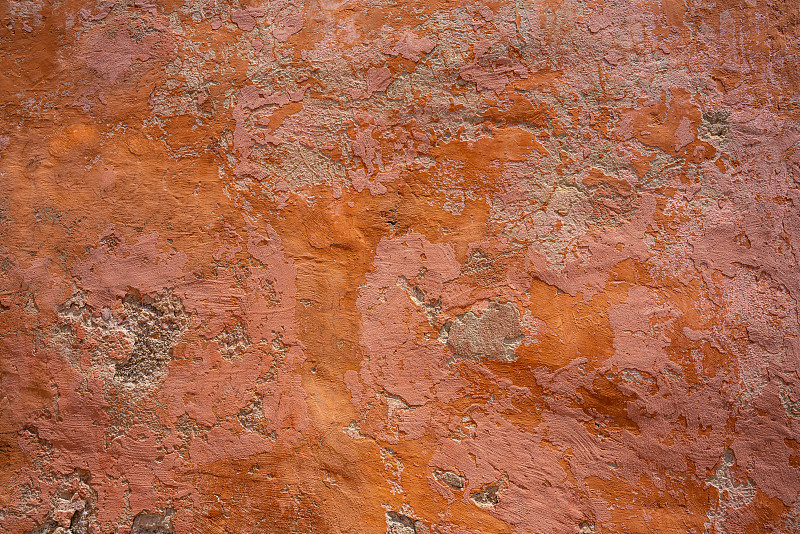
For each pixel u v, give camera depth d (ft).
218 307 6.15
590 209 6.02
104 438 6.03
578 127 6.14
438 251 6.08
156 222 6.28
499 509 5.73
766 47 6.16
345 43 6.45
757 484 5.53
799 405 5.63
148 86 6.49
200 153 6.35
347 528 5.85
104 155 6.39
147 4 6.61
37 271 6.25
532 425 5.76
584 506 5.64
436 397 5.90
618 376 5.75
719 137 6.04
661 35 6.25
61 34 6.64
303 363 6.06
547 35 6.31
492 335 5.92
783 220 5.90
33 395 6.10
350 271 6.14
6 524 5.93
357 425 5.96
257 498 5.93
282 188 6.29
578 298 5.90
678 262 5.89
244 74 6.47
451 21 6.40
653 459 5.62
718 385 5.69
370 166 6.26
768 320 5.76
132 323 6.13
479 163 6.18
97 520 5.93
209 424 6.02
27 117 6.47
